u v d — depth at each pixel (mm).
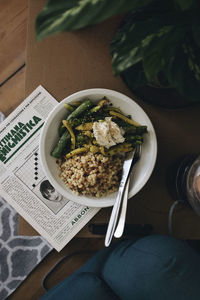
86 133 749
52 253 1234
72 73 815
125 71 641
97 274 873
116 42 608
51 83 815
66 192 740
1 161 836
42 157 731
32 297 1229
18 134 836
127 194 750
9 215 1243
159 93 801
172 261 799
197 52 556
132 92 801
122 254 848
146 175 744
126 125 758
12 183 835
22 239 1241
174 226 838
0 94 1209
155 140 750
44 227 824
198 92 570
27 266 1232
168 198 839
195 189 723
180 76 566
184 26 525
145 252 812
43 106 824
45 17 444
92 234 827
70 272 1226
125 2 432
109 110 769
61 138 757
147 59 536
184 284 793
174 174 816
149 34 537
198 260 832
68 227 823
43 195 837
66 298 822
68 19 438
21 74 1218
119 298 835
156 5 551
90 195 776
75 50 813
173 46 537
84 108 741
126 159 783
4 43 1215
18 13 1213
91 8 435
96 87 819
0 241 1237
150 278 794
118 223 754
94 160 757
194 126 846
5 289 1225
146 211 836
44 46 807
